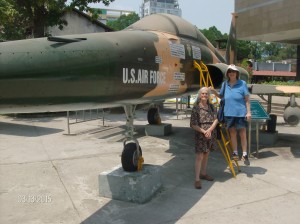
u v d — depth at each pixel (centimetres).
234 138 675
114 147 905
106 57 429
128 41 498
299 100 2088
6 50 344
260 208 495
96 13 1631
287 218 462
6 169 699
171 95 648
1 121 1419
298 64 3456
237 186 590
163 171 681
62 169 698
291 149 878
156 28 669
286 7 2811
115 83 443
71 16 2016
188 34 740
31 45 363
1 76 330
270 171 681
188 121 1397
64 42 396
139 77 500
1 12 1329
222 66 791
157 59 559
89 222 452
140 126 1247
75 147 909
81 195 551
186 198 535
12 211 491
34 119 1483
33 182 618
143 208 497
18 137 1056
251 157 795
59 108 387
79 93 390
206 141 568
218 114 677
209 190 571
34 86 348
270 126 950
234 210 488
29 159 782
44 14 1587
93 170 691
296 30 2792
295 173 668
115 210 490
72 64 380
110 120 1430
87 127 1241
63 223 451
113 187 530
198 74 748
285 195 548
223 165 724
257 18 3152
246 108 655
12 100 342
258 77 6109
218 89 823
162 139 1005
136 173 532
